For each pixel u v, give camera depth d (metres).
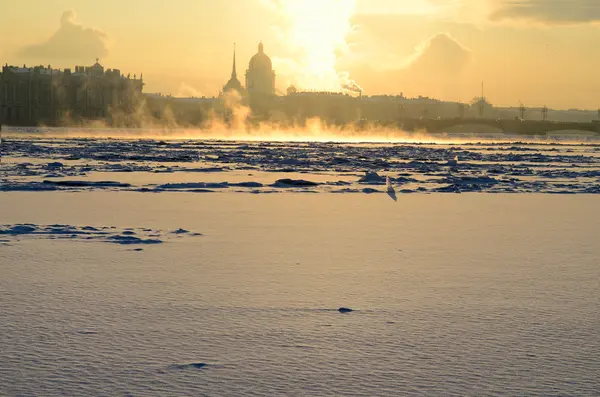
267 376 14.22
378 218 38.88
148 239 30.05
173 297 20.12
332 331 17.11
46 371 14.33
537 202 49.12
